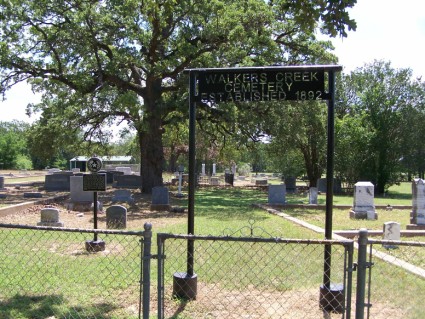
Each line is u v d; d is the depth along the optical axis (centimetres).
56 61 2416
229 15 2233
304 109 2633
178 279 598
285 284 669
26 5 2231
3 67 2212
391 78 4175
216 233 1204
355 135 3506
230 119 2406
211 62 2234
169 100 2467
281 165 4347
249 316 543
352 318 534
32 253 892
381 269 759
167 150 4959
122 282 674
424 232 1296
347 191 3528
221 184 4131
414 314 546
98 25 2239
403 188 4678
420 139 4019
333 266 773
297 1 659
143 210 1883
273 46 2284
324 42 2575
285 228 1312
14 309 557
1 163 7619
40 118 3609
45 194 2586
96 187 990
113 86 2466
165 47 2491
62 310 555
